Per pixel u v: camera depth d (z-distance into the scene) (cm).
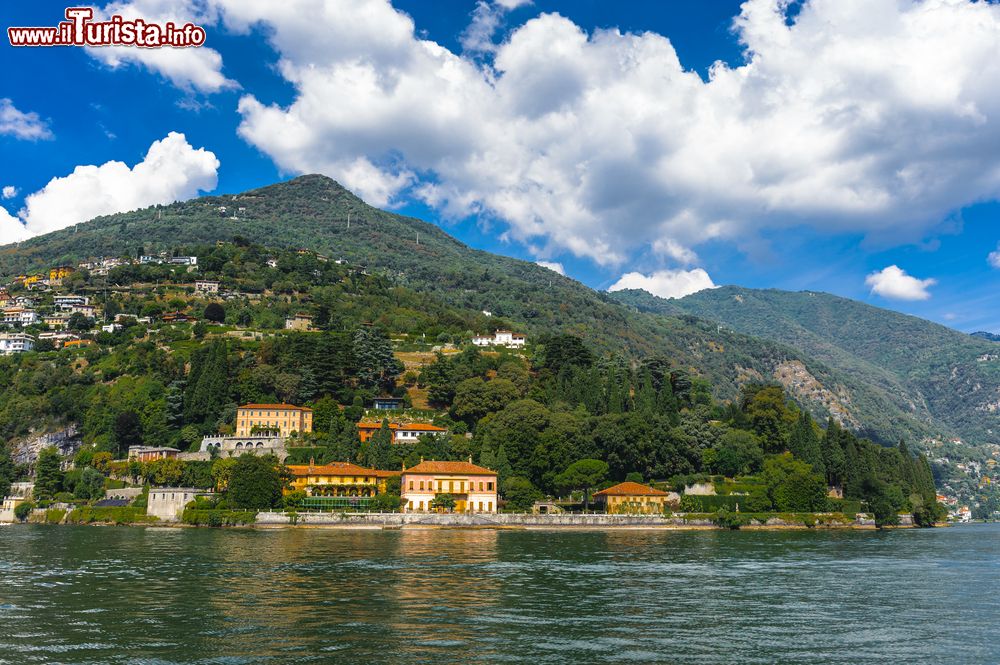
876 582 9269
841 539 16312
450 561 10656
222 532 16225
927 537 17600
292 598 7406
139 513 18800
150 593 7656
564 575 9381
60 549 12150
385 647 5541
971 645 5997
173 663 5091
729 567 10544
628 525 18725
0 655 5259
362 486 19912
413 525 17875
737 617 6925
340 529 17162
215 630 6000
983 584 9181
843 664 5422
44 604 7038
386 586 8206
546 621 6550
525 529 17825
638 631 6262
